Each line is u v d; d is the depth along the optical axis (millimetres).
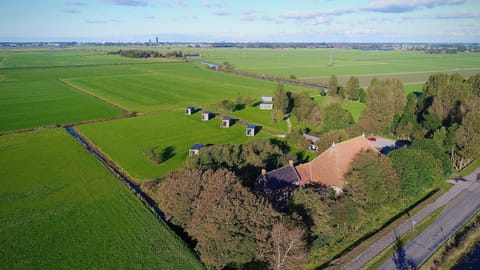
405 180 69000
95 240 59188
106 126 132625
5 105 166000
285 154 88250
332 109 117625
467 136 89125
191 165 73750
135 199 74500
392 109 122625
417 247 57000
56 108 161875
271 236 49562
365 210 62344
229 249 49031
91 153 102750
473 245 58000
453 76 154625
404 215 66812
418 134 109688
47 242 58594
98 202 72875
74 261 53781
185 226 61438
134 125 134125
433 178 75000
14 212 68375
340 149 74938
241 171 73750
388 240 58750
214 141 115625
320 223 56156
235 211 50719
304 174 74312
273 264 49094
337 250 57125
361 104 173875
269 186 67062
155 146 109938
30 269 52062
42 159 97125
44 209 69625
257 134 125062
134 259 54344
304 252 51500
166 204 64000
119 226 63625
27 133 122062
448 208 69812
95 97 189125
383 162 66312
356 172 63719
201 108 165375
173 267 52594
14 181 82562
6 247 57219
